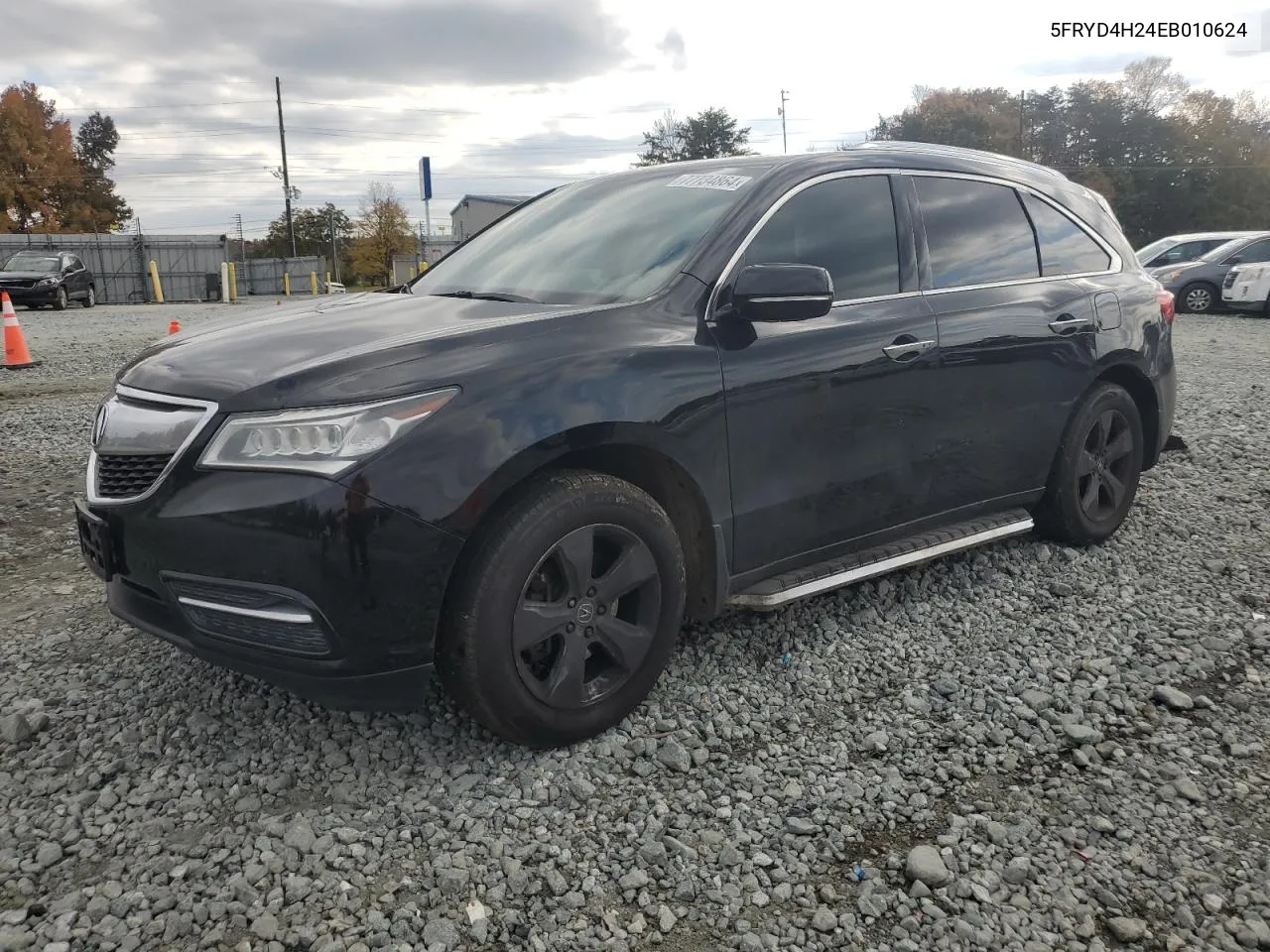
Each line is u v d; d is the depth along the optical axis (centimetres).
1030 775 275
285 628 245
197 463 247
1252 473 603
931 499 373
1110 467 461
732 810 257
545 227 380
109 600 287
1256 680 330
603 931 213
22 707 299
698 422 292
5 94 5403
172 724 294
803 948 209
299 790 262
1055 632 370
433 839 241
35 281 2444
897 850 243
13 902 217
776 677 330
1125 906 222
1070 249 443
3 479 599
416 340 266
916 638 363
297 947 206
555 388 264
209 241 3853
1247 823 252
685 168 380
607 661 294
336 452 238
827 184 352
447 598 256
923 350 355
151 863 230
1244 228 6856
